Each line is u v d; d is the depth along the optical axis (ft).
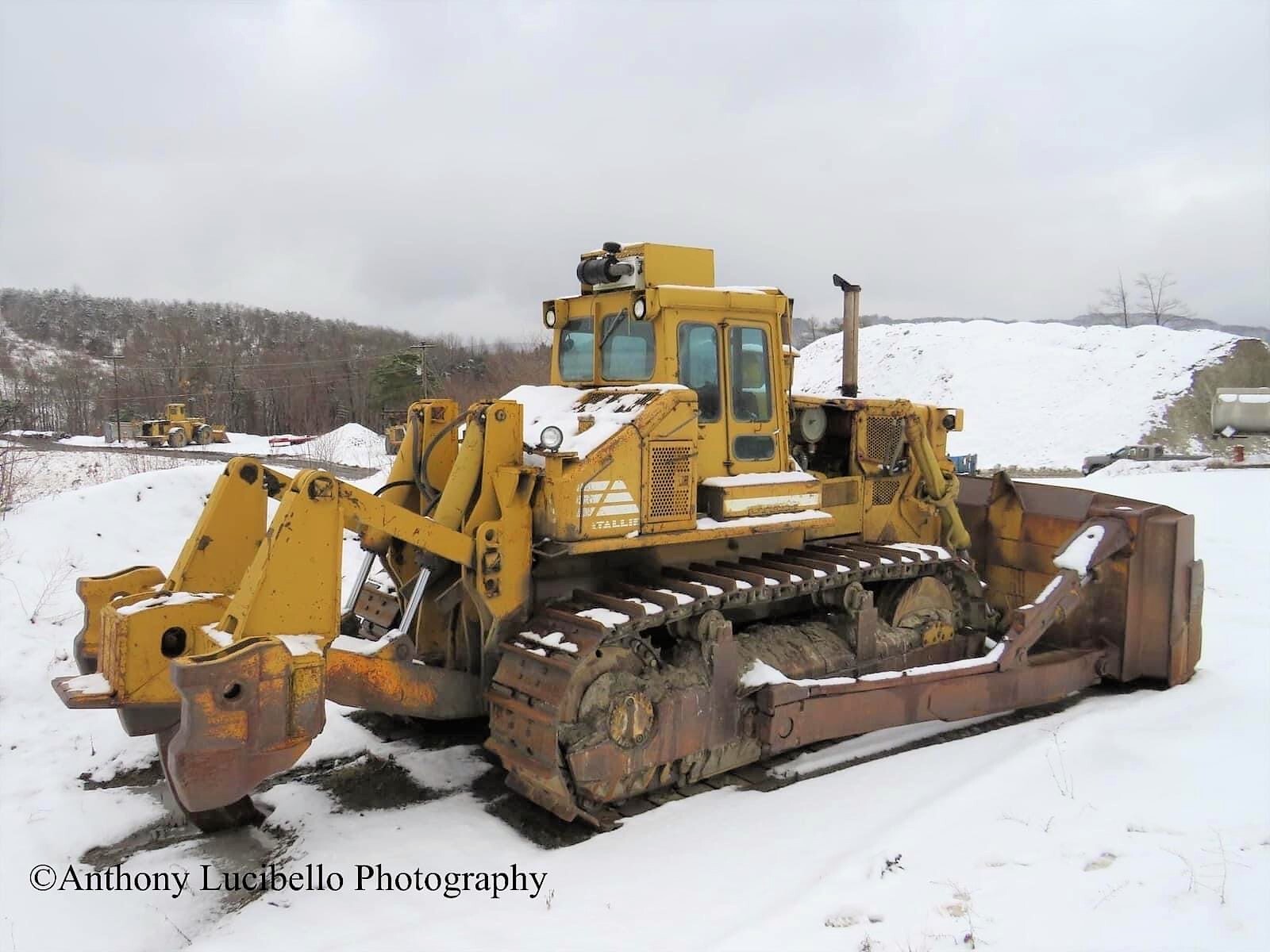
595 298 20.48
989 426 115.75
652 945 12.33
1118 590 23.40
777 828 15.96
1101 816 15.70
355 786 18.02
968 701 20.59
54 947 12.76
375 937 12.66
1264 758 18.03
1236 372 114.32
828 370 145.69
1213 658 26.11
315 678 13.78
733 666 17.97
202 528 16.49
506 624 17.10
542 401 19.90
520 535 16.99
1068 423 112.27
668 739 16.96
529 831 16.19
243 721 12.98
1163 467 84.28
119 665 14.48
